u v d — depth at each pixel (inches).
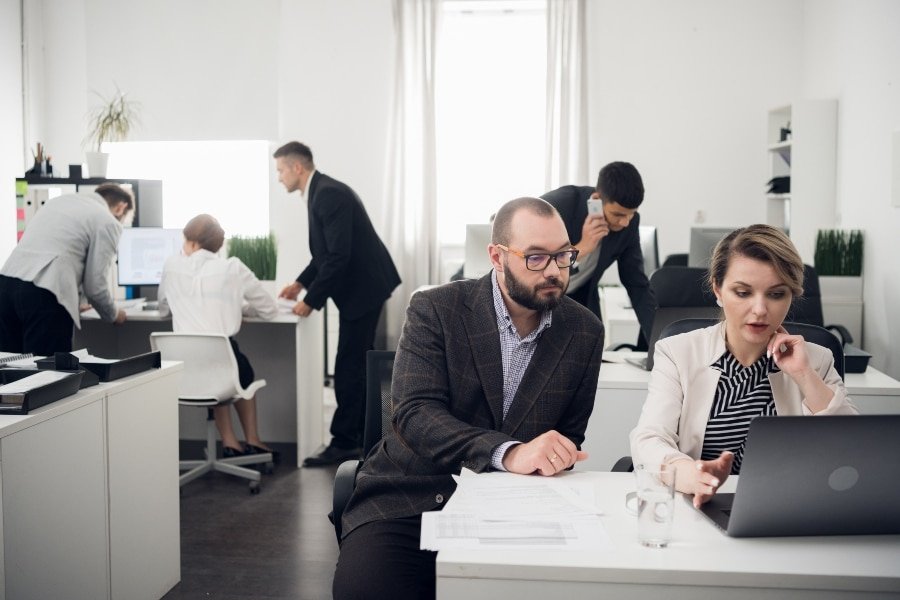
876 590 49.9
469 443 69.3
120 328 199.5
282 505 154.9
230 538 137.6
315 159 276.4
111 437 96.4
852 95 223.6
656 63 265.9
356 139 275.1
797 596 50.4
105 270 163.0
